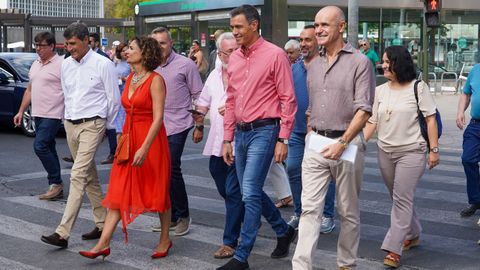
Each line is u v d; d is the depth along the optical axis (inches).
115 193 243.3
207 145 263.0
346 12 1157.1
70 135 281.4
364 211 336.2
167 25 1363.2
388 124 251.6
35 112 355.3
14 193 377.4
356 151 211.5
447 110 828.0
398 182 249.1
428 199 363.6
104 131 282.7
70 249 268.1
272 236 287.1
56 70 353.1
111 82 281.7
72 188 270.1
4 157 500.7
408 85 251.4
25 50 1405.0
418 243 277.6
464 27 1257.4
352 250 225.8
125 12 1931.6
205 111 273.3
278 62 230.5
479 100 313.9
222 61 263.4
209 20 1248.2
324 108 217.6
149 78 245.0
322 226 294.0
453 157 516.4
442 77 1090.1
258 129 232.7
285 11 1118.4
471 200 325.1
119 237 285.9
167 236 258.5
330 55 218.7
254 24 232.2
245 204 235.6
